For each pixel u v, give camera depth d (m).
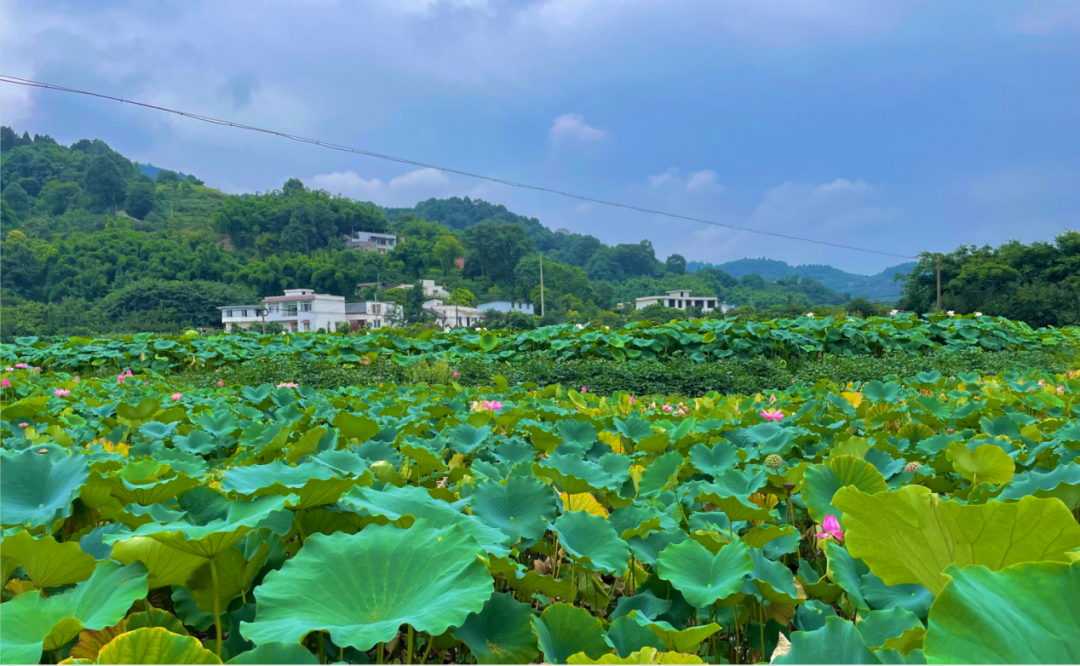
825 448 3.12
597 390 10.83
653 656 1.09
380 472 2.29
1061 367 11.84
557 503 2.05
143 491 1.90
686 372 11.15
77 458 2.01
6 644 1.13
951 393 5.55
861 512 1.35
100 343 13.32
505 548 1.60
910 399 4.50
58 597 1.37
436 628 1.09
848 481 2.16
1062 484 2.03
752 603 1.60
